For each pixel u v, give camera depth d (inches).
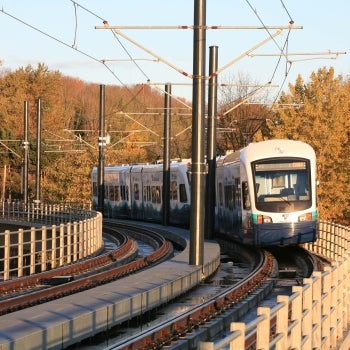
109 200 3814.0
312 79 3260.3
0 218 3363.7
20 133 5792.3
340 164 3189.0
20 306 1090.1
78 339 836.6
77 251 1958.7
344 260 943.0
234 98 4416.8
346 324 954.7
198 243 1427.2
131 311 986.7
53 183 4744.1
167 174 2827.3
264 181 1909.4
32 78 6422.2
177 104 6875.0
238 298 1153.4
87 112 7416.3
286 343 550.3
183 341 815.1
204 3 1360.7
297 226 1889.8
